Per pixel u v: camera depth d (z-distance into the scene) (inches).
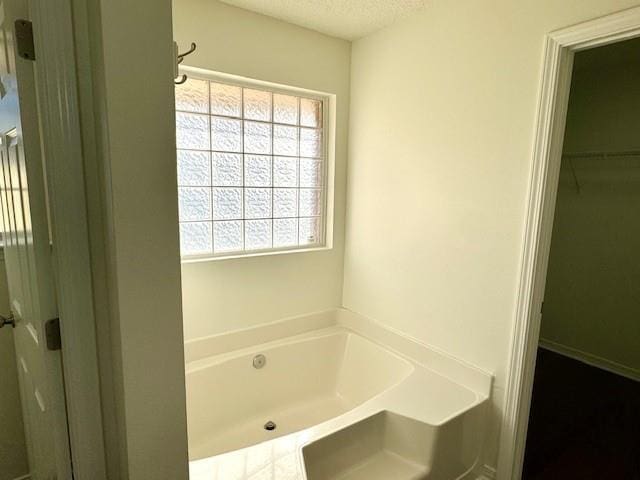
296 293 104.6
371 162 100.4
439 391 78.0
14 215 48.2
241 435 89.7
